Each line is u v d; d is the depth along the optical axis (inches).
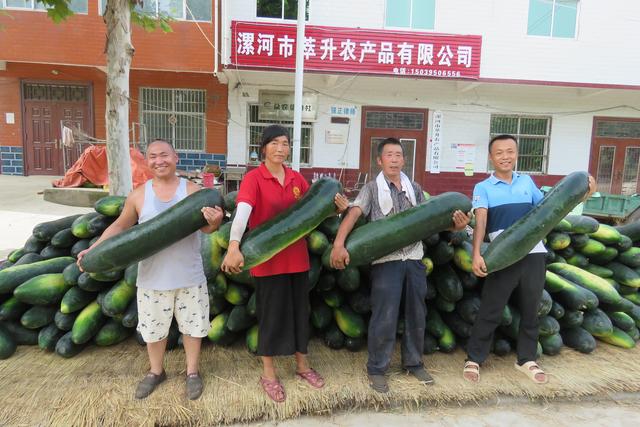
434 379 119.7
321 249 124.8
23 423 97.6
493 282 117.0
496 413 111.2
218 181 437.4
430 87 471.8
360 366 125.2
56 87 466.6
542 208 110.3
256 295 109.7
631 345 139.9
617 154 507.2
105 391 109.0
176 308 109.1
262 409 105.7
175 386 112.1
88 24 405.7
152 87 458.3
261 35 404.2
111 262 97.2
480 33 450.0
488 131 488.7
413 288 114.2
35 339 130.1
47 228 146.1
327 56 414.6
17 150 469.4
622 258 154.6
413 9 446.0
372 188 118.0
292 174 113.7
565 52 459.8
